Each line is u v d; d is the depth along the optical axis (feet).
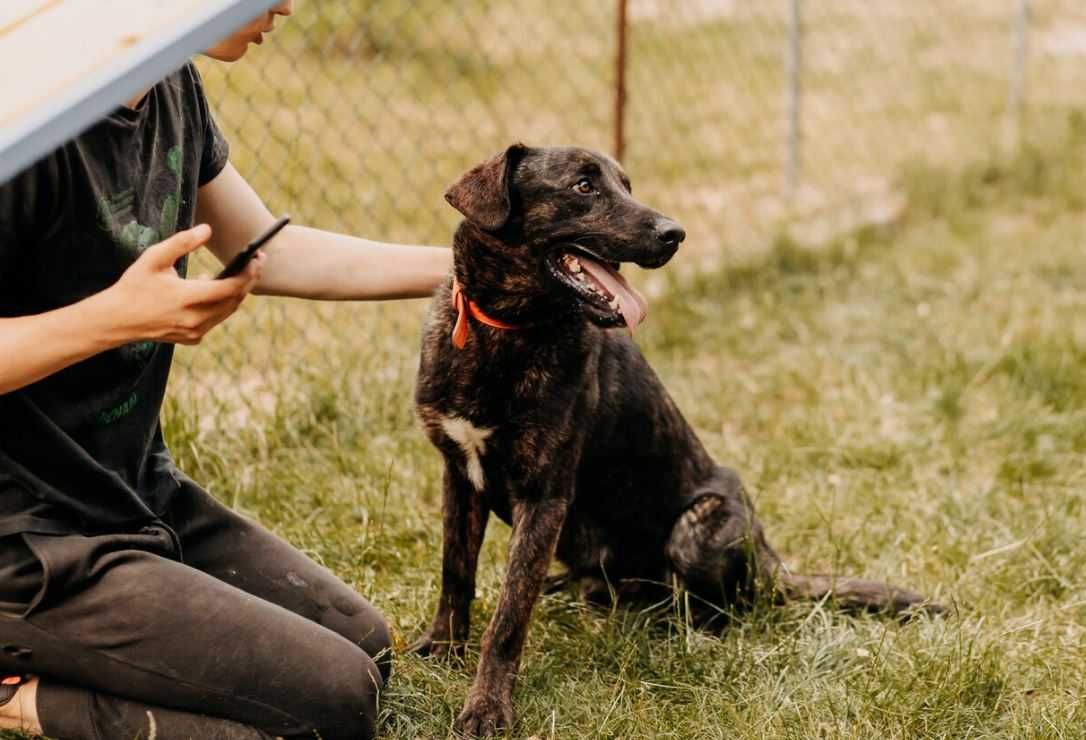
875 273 22.95
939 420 17.29
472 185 10.87
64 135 6.29
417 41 31.40
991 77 37.50
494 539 13.74
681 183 27.53
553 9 36.63
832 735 10.29
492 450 11.40
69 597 8.87
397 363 17.51
